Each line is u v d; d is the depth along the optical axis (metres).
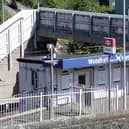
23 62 38.34
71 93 29.92
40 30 62.19
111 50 31.31
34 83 37.47
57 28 59.69
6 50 59.09
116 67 38.06
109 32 51.12
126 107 30.58
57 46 64.38
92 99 30.48
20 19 61.03
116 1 72.06
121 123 24.11
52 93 32.12
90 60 36.34
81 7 86.25
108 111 27.30
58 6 90.19
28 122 24.50
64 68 35.09
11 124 24.20
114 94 31.44
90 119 23.86
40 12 62.19
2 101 29.44
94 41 54.00
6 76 58.12
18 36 60.66
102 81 37.72
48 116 27.22
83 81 36.75
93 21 53.88
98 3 93.62
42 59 37.09
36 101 28.50
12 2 91.50
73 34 57.09
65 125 23.33
